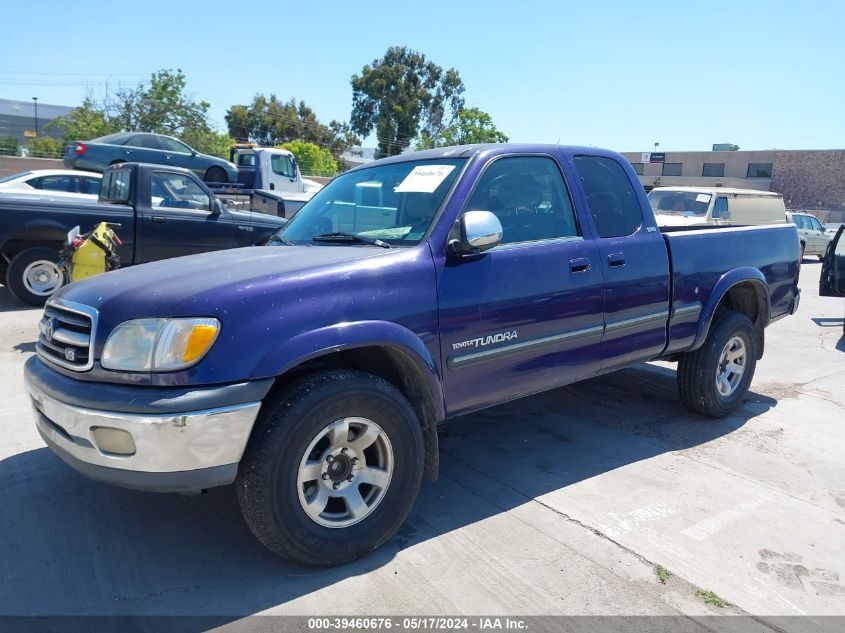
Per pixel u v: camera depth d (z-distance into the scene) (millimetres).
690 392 5031
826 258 10633
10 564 3008
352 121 60500
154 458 2584
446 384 3367
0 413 4879
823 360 7660
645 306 4332
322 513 2969
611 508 3678
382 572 3008
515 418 5152
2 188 11438
